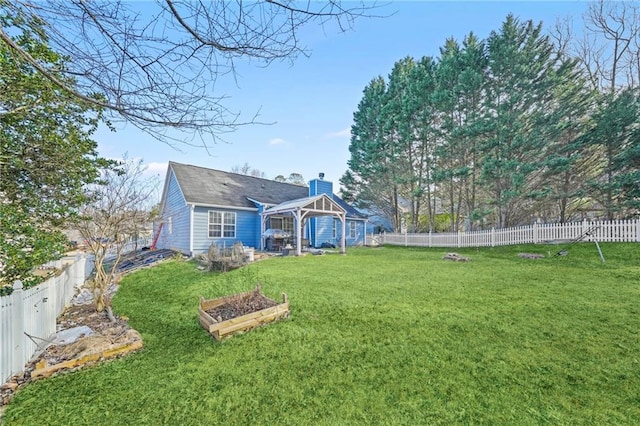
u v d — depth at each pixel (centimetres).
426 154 1877
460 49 1736
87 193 534
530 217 1845
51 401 251
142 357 330
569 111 1423
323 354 318
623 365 276
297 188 1906
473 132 1477
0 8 193
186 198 1219
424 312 436
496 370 274
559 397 233
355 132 2347
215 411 232
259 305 440
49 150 442
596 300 465
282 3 201
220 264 838
